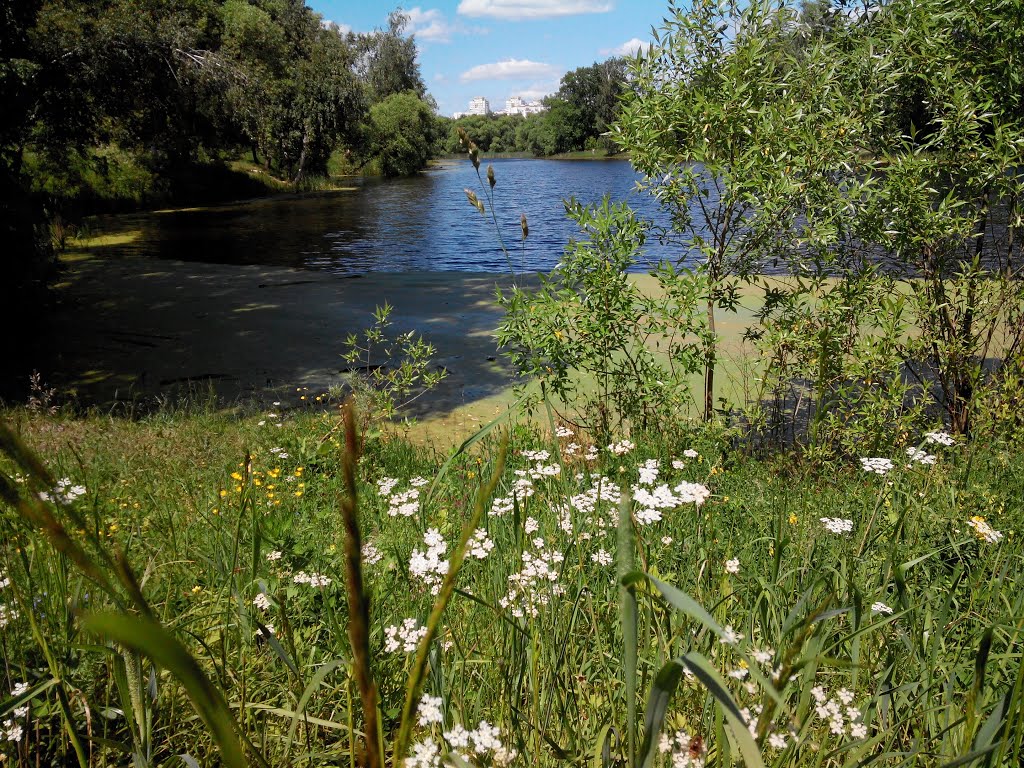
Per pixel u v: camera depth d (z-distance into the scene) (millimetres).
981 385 6098
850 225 6117
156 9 21125
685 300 5859
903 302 5383
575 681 1620
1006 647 1886
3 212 11203
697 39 6289
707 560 1917
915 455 2555
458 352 11125
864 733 1308
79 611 319
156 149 30516
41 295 12086
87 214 30516
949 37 6176
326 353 11055
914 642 1708
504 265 20781
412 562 1715
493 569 2121
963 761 1011
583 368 6102
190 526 3455
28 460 443
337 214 34000
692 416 6980
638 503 1487
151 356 10867
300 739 1755
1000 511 3221
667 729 1353
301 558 2484
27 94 12375
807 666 1271
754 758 614
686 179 6121
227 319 13195
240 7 37531
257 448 6230
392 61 84188
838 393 5508
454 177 62281
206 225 29109
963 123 5875
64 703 1211
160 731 1741
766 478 4770
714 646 1538
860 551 2174
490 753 1214
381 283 16906
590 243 5961
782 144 5934
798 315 6039
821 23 6691
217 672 1804
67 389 9250
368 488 4219
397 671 1842
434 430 7906
